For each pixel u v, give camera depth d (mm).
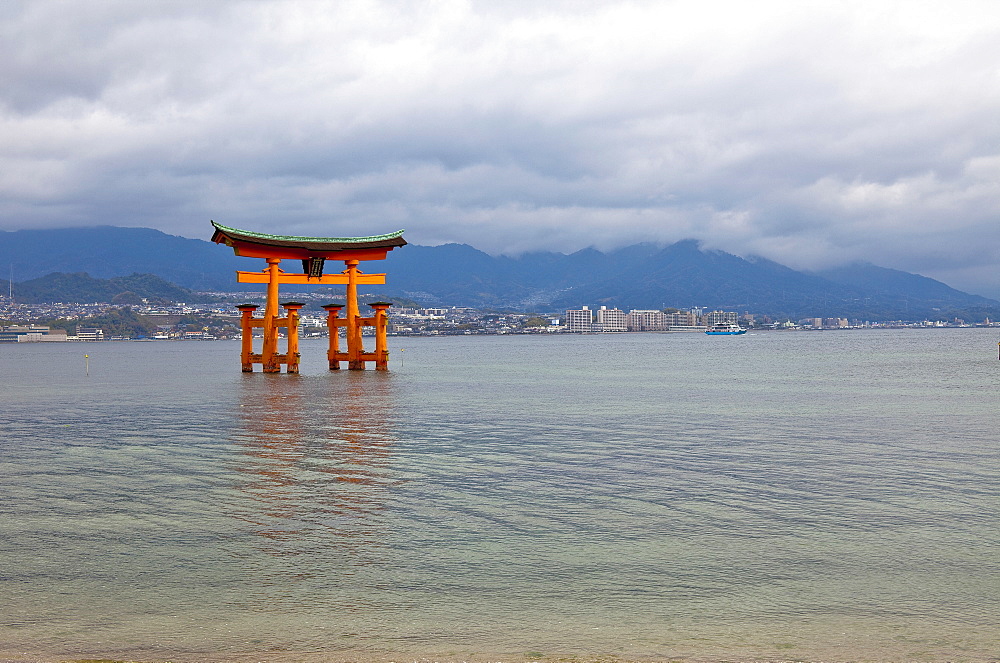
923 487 19953
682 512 17359
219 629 10961
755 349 174875
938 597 12102
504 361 114125
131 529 16016
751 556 14141
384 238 70500
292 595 12203
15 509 17828
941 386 56938
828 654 10188
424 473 21906
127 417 37344
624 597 12117
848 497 18812
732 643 10516
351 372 73312
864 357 120750
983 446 26859
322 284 71312
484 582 12781
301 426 32688
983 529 15875
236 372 82562
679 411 38875
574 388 55594
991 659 10008
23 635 10805
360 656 10117
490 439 28734
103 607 11773
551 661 9992
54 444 28281
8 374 87062
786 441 28188
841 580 12867
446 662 9961
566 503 18234
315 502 18359
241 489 19828
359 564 13688
